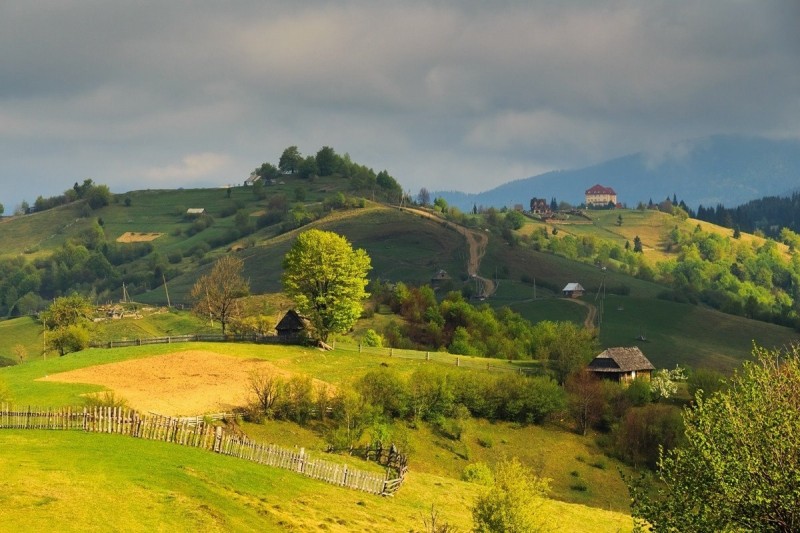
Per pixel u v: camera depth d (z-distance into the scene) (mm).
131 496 60281
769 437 47906
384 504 81500
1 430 79188
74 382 132125
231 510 62906
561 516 98062
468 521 82375
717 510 48000
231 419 118375
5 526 50625
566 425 161375
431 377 150125
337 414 127188
